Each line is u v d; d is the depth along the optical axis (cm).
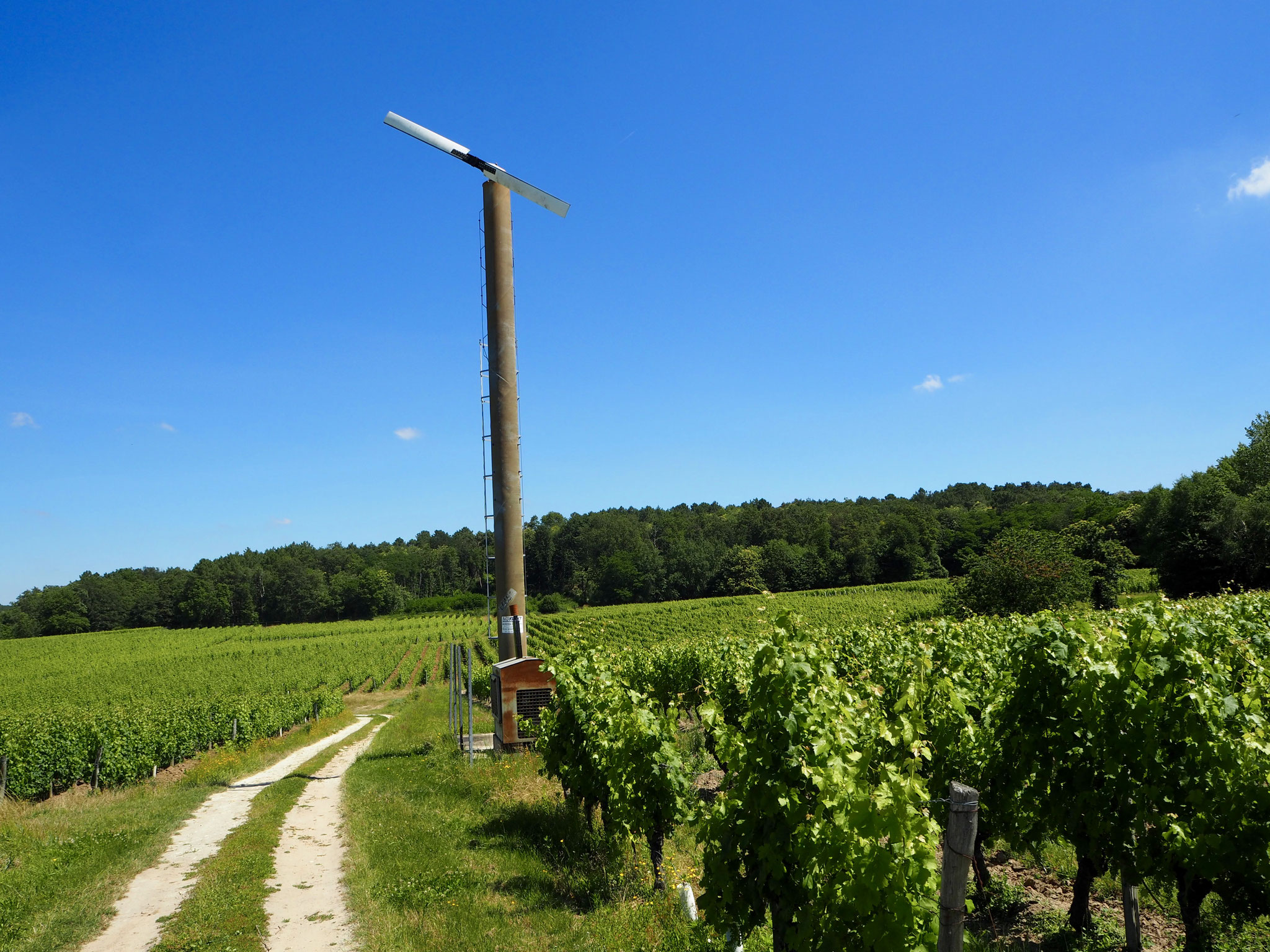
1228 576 4772
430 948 618
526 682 1634
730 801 540
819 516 14475
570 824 1025
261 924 705
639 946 600
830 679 511
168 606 13012
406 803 1254
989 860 878
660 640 6003
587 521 14262
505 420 1838
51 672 7219
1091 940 617
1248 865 512
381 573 13325
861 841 422
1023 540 4091
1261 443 5544
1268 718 584
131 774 2069
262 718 3044
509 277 1883
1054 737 636
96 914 764
